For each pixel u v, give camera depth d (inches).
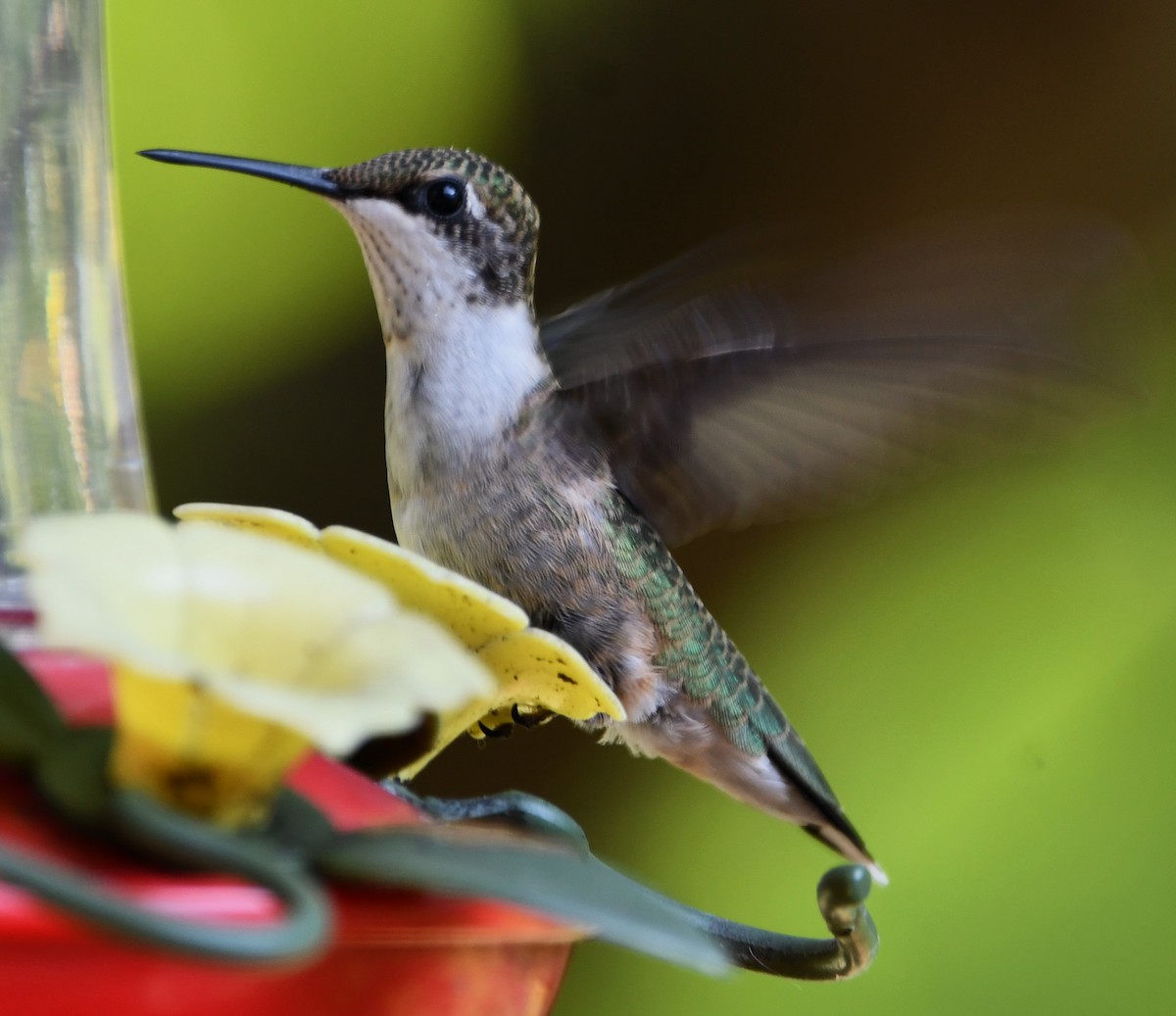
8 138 46.2
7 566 45.8
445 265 47.9
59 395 46.1
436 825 45.3
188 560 45.1
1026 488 50.4
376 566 45.9
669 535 48.1
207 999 39.8
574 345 48.4
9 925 35.9
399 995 43.6
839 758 50.2
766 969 46.2
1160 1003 49.7
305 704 38.2
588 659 48.0
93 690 45.3
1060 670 50.2
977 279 47.6
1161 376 50.3
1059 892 49.9
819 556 50.5
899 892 49.9
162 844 39.7
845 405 47.9
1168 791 49.9
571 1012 50.2
